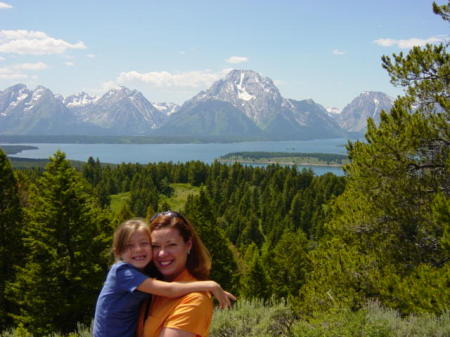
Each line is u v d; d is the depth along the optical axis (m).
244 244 94.12
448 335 6.82
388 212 11.58
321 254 14.53
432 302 8.57
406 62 11.55
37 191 22.70
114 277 3.05
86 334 8.48
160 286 2.91
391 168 11.27
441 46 11.11
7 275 24.00
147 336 2.91
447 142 10.72
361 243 12.64
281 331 7.53
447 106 10.47
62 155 22.59
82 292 21.80
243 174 163.62
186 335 2.76
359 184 12.53
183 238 3.30
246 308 8.61
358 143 13.23
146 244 3.20
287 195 126.19
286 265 47.41
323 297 11.89
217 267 31.88
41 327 20.55
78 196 22.31
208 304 2.91
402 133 11.12
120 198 132.88
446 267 9.40
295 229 106.00
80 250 21.69
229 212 111.06
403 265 11.31
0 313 23.41
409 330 7.14
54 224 21.58
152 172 161.12
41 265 21.09
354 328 6.21
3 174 24.19
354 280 11.70
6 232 24.05
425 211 10.88
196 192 144.88
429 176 11.27
